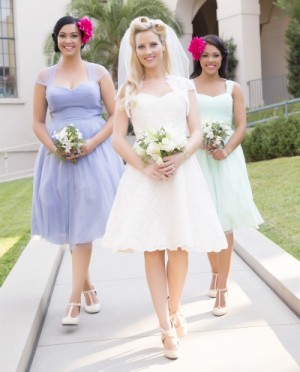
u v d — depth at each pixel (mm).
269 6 21594
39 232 4105
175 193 3230
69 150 3801
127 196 3293
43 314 4188
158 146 3135
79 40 3979
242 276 4945
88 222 3848
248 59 17797
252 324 3785
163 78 3463
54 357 3426
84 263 3844
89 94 3959
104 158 4027
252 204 4098
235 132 4082
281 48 21547
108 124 4012
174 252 3371
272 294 4398
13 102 18406
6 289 4422
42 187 3992
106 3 17375
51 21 18656
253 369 3111
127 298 4488
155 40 3355
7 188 13203
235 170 4059
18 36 18469
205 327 3764
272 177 9586
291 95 17359
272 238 6090
